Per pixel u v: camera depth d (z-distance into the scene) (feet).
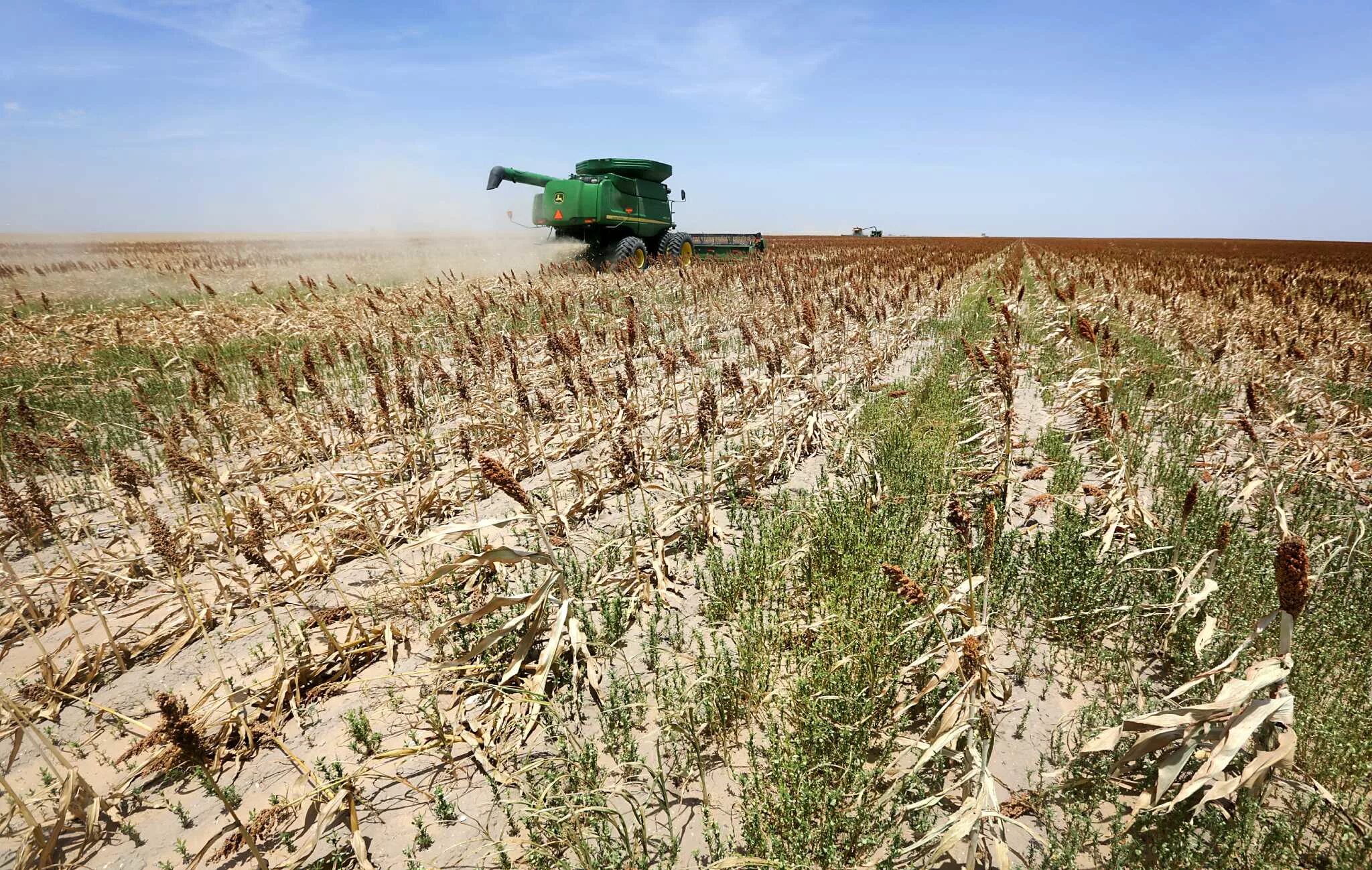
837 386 27.04
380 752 10.55
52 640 14.19
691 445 21.76
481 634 12.98
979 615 12.17
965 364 31.78
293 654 12.83
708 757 10.41
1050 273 71.46
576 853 8.28
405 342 37.91
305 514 19.13
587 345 35.50
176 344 38.24
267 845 9.15
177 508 20.16
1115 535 15.80
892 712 10.62
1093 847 8.45
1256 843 8.20
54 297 62.80
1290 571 7.65
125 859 9.03
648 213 74.02
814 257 110.22
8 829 9.45
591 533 17.62
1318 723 9.41
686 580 15.29
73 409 28.84
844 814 8.82
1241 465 19.58
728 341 39.14
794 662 12.08
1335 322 36.50
